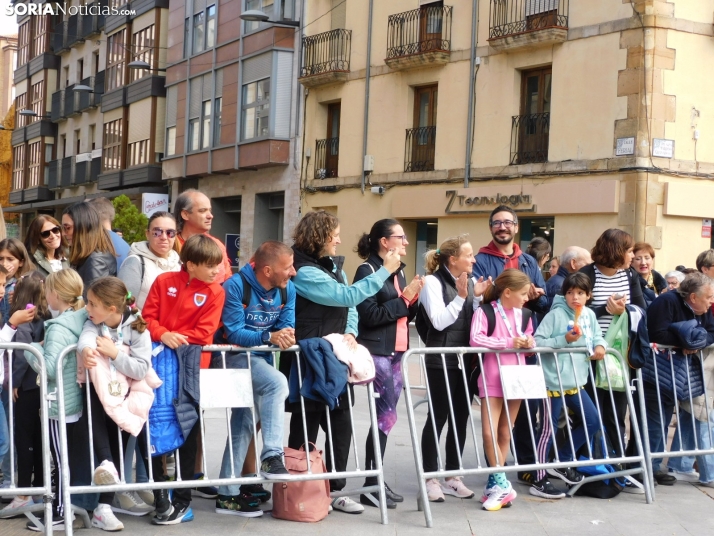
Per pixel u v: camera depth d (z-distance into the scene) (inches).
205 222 274.8
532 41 793.6
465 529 235.3
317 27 1059.3
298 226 252.1
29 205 1817.2
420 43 910.4
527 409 263.7
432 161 918.4
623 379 277.4
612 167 741.3
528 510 256.7
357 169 997.2
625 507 264.1
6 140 2059.5
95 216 252.1
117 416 215.0
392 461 316.8
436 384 262.2
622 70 737.0
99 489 211.3
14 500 235.6
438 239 907.4
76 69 1665.8
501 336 263.1
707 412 292.8
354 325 253.4
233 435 245.1
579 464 262.7
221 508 242.7
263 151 1099.9
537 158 808.9
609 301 277.6
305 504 235.9
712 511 261.7
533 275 303.3
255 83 1126.4
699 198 737.6
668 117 730.8
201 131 1234.0
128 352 218.1
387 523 238.4
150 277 249.0
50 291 224.1
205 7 1228.5
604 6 751.7
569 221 779.4
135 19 1418.6
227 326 236.8
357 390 467.5
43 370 210.8
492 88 849.5
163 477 235.6
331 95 1037.8
